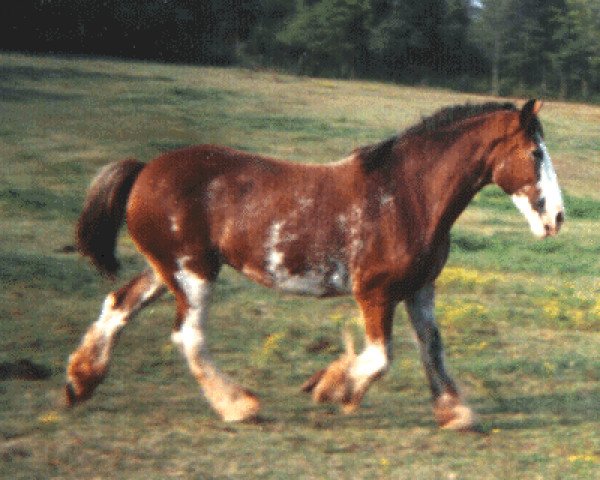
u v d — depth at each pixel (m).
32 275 12.78
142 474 6.77
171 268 8.20
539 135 8.08
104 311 8.39
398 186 7.99
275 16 77.56
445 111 8.22
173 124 32.00
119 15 60.69
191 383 9.17
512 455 7.58
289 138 31.47
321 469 7.03
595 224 22.27
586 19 76.12
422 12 74.31
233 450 7.34
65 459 6.97
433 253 8.00
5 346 9.93
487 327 12.28
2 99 33.31
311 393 8.88
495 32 76.69
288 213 8.01
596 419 8.74
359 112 39.47
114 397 8.59
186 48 65.25
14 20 56.94
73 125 29.89
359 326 11.73
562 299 13.94
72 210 18.45
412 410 8.76
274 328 11.40
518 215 22.69
